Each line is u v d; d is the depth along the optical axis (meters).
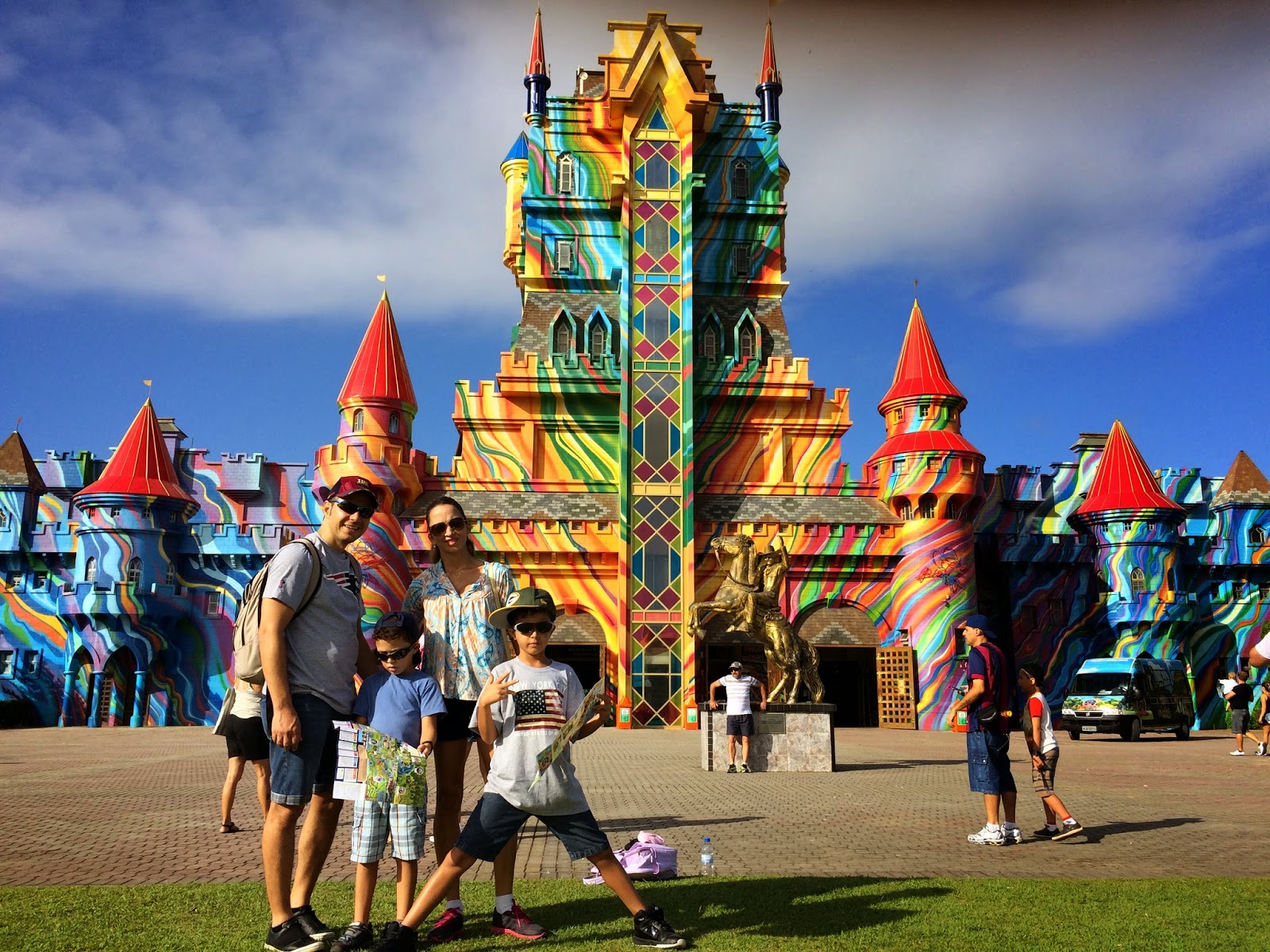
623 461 42.84
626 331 44.09
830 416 47.12
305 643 6.75
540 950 6.32
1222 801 15.65
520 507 44.00
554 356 45.91
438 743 7.59
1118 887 8.12
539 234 48.19
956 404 45.28
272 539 47.84
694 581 41.97
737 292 48.69
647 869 8.52
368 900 6.56
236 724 8.69
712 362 46.78
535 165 48.72
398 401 43.47
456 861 6.42
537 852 10.49
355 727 6.79
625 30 48.22
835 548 43.03
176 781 18.45
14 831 11.73
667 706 40.97
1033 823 12.93
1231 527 52.00
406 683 7.12
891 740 32.84
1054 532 50.12
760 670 48.31
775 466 46.81
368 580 41.44
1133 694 35.81
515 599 6.89
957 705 11.23
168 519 47.16
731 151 49.75
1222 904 7.45
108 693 46.62
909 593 42.94
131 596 45.19
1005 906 7.38
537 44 53.00
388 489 42.50
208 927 6.64
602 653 41.66
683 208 45.34
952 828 12.25
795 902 7.53
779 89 51.38
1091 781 19.14
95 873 8.91
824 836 11.47
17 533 49.50
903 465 43.81
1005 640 48.44
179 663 47.03
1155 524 47.16
